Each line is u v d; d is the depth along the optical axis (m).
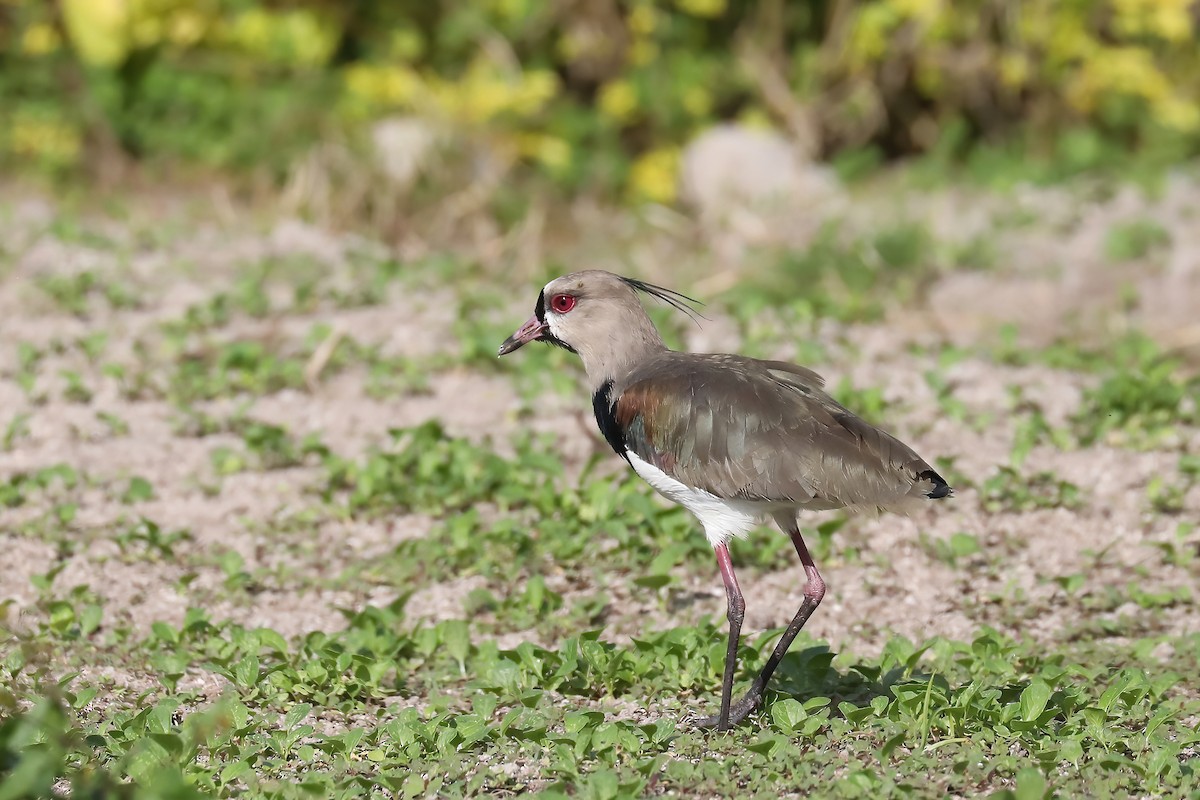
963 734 8.51
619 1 22.28
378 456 12.90
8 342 15.88
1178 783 7.86
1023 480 12.82
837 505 8.64
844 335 16.84
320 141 20.67
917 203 20.72
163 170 20.80
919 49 22.27
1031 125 22.84
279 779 8.09
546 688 9.40
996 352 16.08
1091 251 18.89
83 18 20.28
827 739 8.46
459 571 11.49
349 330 16.41
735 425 8.75
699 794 7.86
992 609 10.88
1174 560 11.45
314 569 11.62
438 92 21.67
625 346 9.63
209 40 21.17
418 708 9.25
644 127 22.25
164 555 11.67
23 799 7.04
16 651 9.55
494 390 15.12
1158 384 14.26
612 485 12.86
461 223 20.20
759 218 20.23
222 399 14.90
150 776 7.75
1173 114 22.59
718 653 9.49
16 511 12.35
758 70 22.44
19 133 20.55
